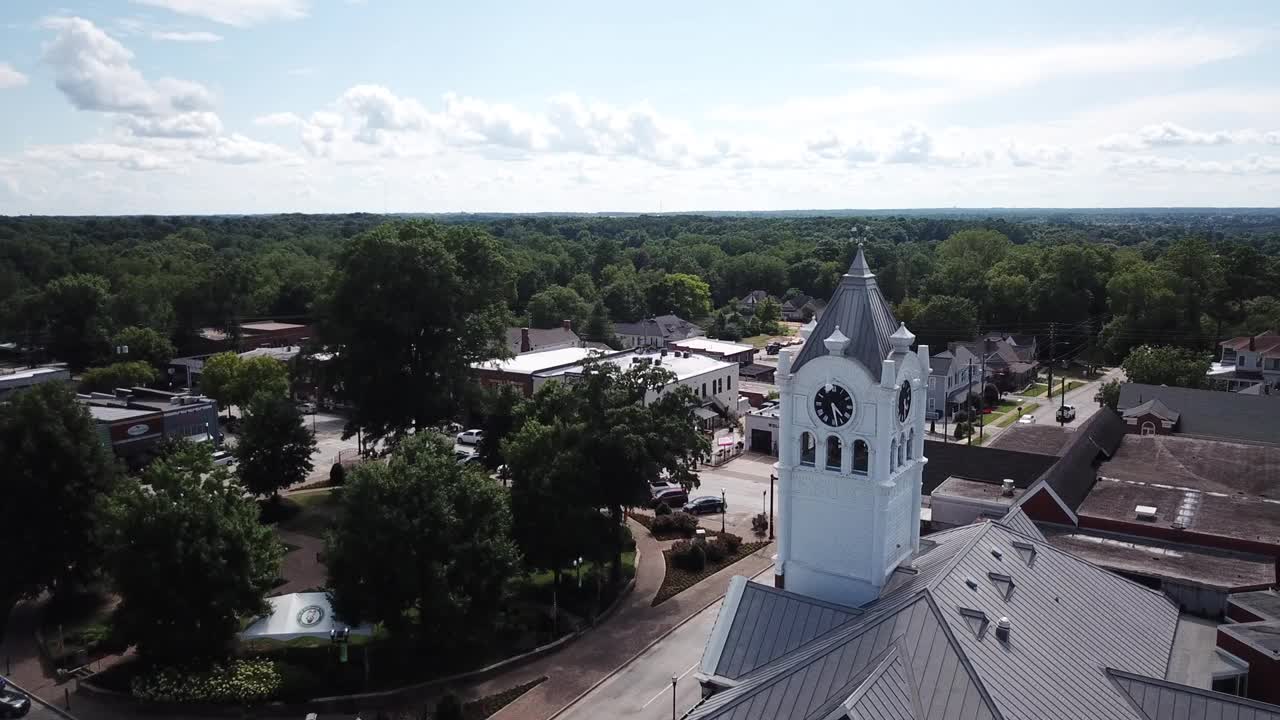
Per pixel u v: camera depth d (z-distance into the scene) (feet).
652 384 226.99
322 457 348.59
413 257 283.79
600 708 169.27
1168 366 398.62
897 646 101.19
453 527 176.86
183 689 168.96
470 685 178.19
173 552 168.14
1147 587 153.79
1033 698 100.89
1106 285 595.47
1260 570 162.81
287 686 172.24
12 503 200.03
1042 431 283.79
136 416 322.14
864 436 130.31
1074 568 134.92
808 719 97.14
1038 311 615.57
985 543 128.36
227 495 183.73
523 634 196.85
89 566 210.18
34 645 197.57
